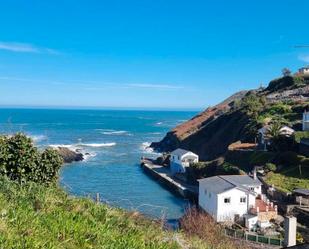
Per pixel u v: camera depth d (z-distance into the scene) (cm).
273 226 3806
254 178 4888
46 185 1377
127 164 8075
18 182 1191
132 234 915
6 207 814
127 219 1015
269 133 6638
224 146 8756
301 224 3881
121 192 5306
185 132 11256
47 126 18688
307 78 11656
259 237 3219
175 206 4741
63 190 1248
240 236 3288
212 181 4534
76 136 14200
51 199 988
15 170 1391
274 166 5581
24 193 984
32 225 756
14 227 723
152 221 1109
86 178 6181
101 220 952
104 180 6122
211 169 6172
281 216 4131
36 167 1434
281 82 12162
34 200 951
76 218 873
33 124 19300
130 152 10206
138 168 7606
